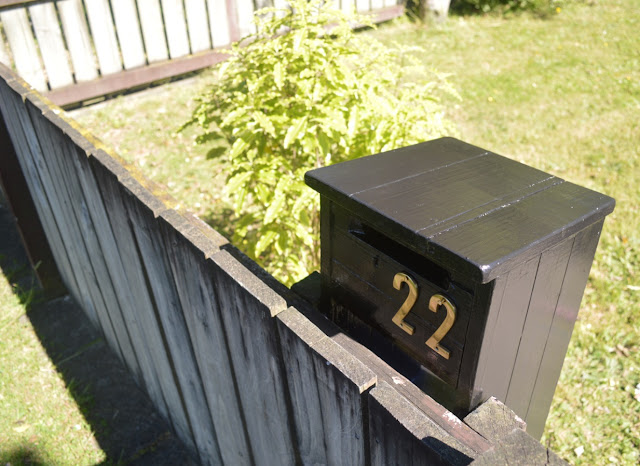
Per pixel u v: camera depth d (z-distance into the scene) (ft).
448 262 3.75
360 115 8.77
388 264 4.63
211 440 7.84
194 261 5.38
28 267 12.79
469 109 18.19
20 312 11.63
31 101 8.19
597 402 9.22
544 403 5.73
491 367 4.36
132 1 18.42
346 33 8.48
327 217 5.09
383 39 23.54
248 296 4.66
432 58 21.81
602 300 11.05
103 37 18.33
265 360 5.00
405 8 25.85
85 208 8.02
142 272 7.02
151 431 9.33
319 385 4.29
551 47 22.90
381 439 3.84
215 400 6.83
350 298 5.31
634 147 16.03
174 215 5.63
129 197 6.20
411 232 3.97
